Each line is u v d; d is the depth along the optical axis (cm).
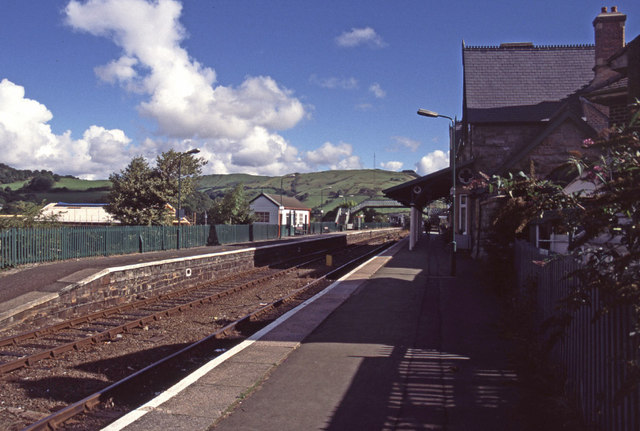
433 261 2316
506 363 693
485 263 1481
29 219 2114
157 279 1683
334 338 852
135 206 3553
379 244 4625
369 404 545
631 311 346
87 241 2238
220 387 597
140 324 1153
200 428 480
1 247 1716
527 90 2427
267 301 1523
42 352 860
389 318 1023
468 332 891
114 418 591
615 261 325
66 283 1302
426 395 570
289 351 764
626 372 351
